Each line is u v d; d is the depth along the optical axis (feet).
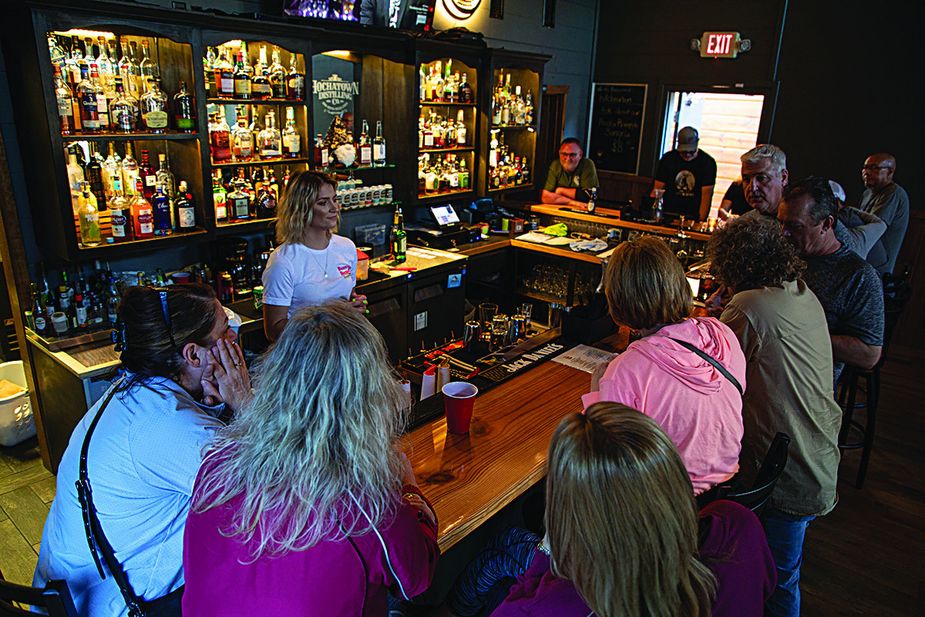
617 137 24.03
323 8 12.25
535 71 17.87
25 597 4.13
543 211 17.93
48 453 10.77
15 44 9.04
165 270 11.91
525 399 6.99
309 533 3.35
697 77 21.79
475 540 6.38
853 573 9.09
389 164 15.46
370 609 3.69
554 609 3.14
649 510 2.84
